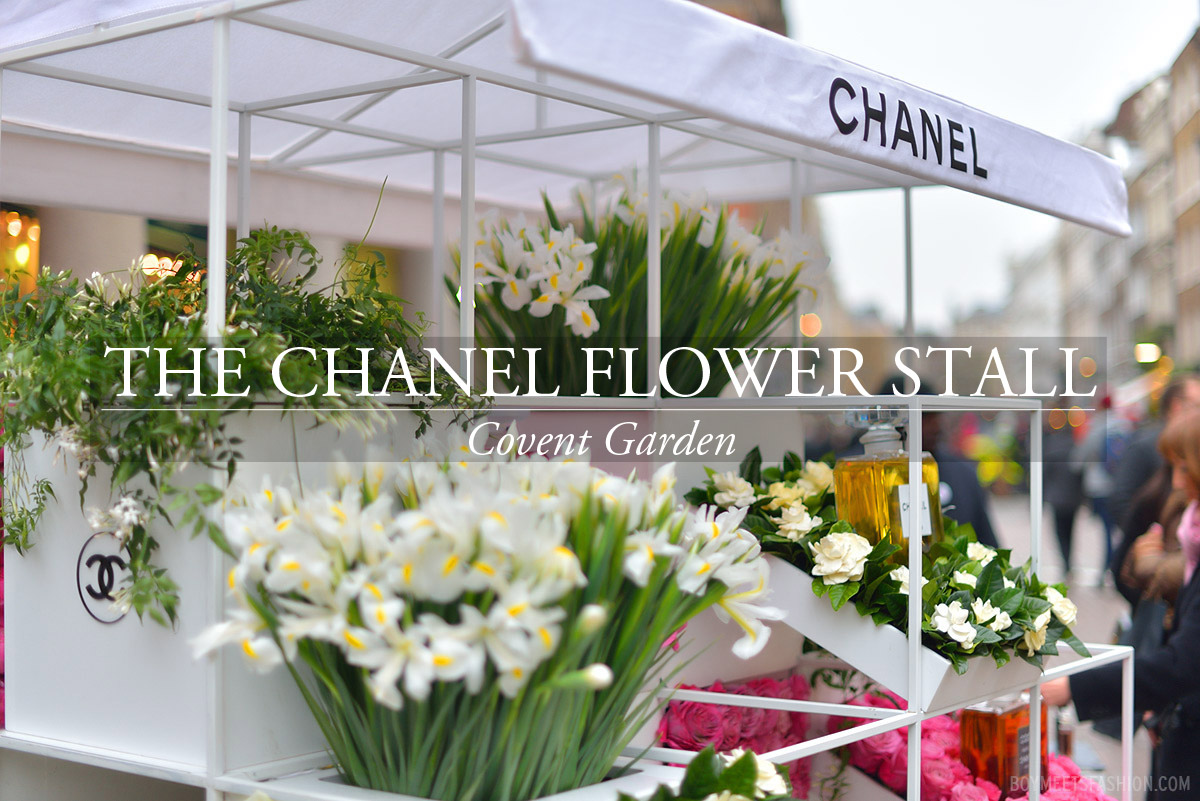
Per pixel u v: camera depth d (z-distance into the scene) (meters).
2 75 2.05
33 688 1.66
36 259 2.68
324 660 1.28
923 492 2.00
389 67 2.11
